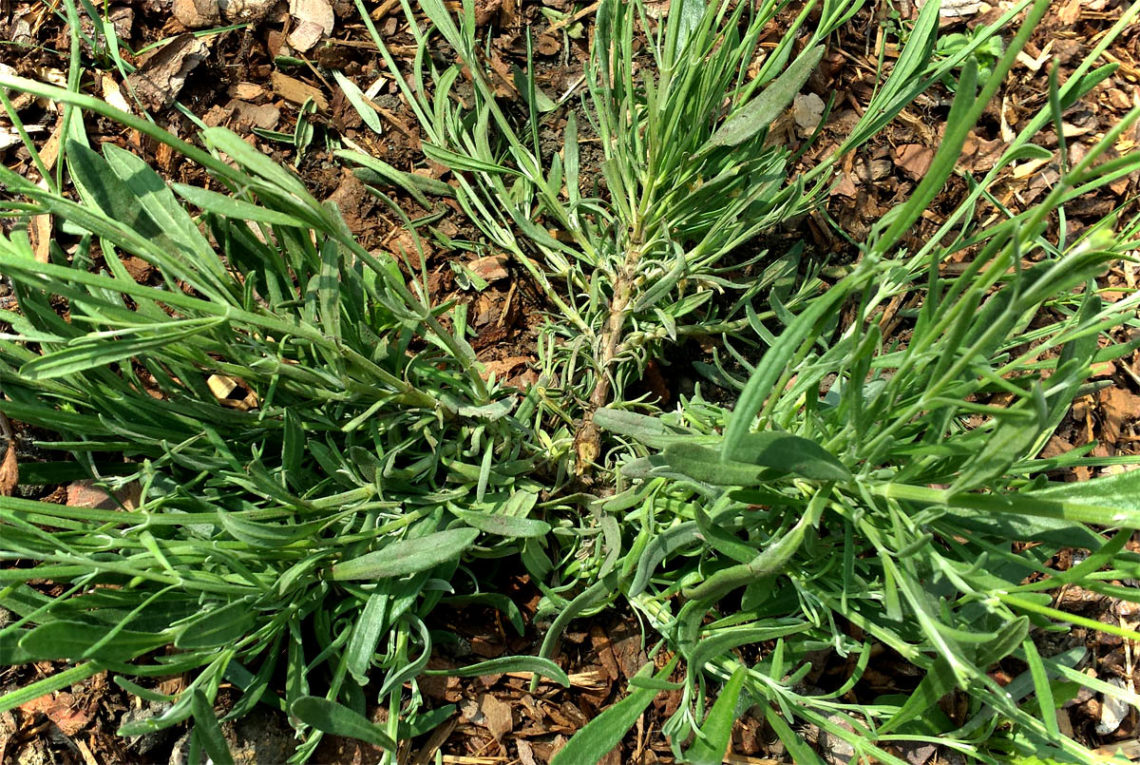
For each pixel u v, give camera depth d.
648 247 0.59
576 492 0.58
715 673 0.54
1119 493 0.45
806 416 0.48
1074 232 0.68
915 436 0.51
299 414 0.54
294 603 0.51
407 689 0.56
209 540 0.52
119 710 0.54
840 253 0.67
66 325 0.50
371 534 0.52
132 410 0.53
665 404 0.63
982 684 0.48
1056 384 0.45
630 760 0.56
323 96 0.66
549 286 0.61
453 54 0.68
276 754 0.54
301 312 0.54
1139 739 0.59
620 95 0.58
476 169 0.61
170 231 0.48
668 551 0.52
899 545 0.45
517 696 0.57
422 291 0.55
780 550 0.47
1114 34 0.46
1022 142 0.48
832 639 0.54
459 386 0.55
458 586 0.58
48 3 0.64
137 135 0.63
